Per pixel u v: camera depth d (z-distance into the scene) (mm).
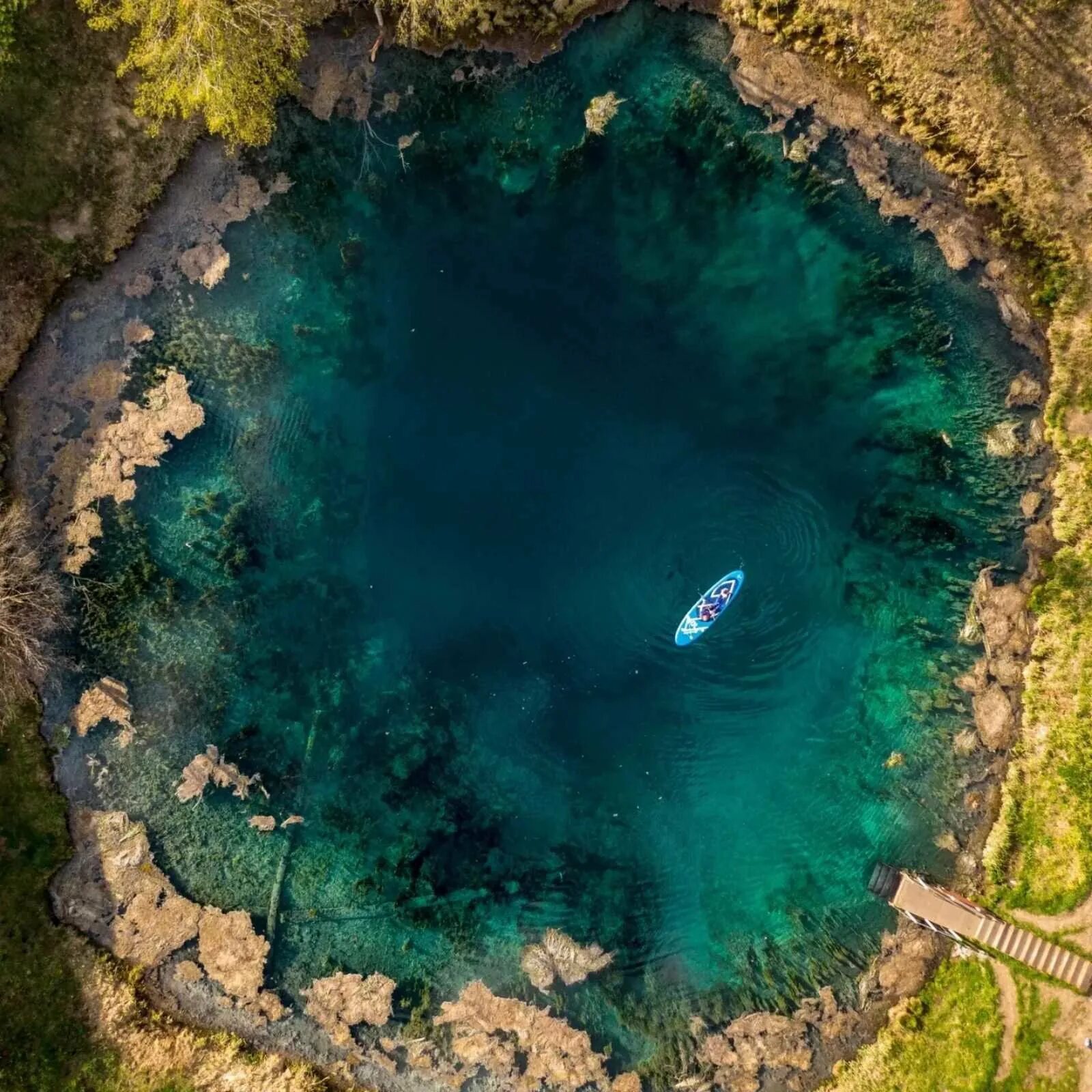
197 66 17828
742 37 19641
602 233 20703
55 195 19734
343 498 21203
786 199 20266
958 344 20234
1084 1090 19609
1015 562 20438
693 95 19891
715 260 20672
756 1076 20969
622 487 21156
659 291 20812
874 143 19750
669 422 21062
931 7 18844
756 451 21031
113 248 20281
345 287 20859
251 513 21094
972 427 20422
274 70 18828
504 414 21109
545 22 19656
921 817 21031
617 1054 21141
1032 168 19234
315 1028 21109
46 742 20906
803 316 20688
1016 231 19609
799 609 21141
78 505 20797
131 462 20812
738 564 21031
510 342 21016
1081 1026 19766
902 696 21141
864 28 19172
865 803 21203
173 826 21156
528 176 20484
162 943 21016
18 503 20562
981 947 20250
